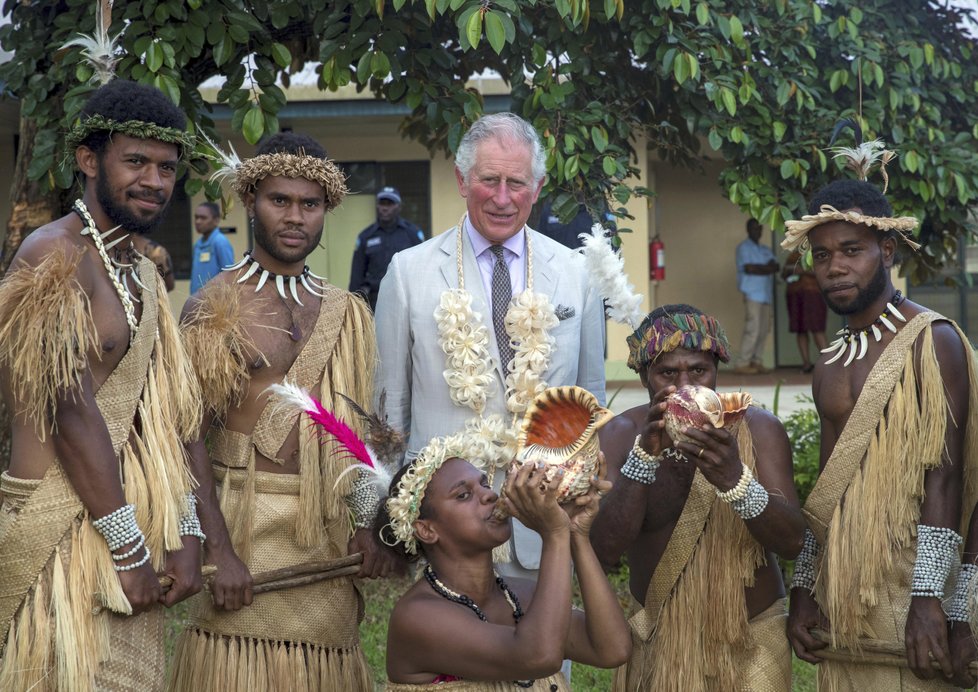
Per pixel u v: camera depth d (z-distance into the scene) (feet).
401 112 37.76
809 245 11.38
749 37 16.69
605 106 16.05
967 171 16.99
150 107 9.34
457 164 11.86
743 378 44.98
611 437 10.37
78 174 13.93
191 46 14.24
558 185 15.57
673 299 49.70
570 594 8.09
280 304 11.00
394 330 12.07
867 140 16.26
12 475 9.12
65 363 8.84
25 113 15.08
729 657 10.07
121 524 9.11
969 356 10.25
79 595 8.98
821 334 46.80
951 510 10.00
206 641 10.70
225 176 11.42
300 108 37.63
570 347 12.09
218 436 10.94
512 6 13.56
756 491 9.41
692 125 16.78
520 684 8.67
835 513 10.28
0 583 9.00
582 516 8.38
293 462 10.85
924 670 9.71
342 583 11.02
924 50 16.78
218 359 10.40
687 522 10.07
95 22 14.23
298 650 10.75
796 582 10.76
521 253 12.18
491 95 35.24
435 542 8.72
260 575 10.53
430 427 11.89
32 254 9.10
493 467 10.97
